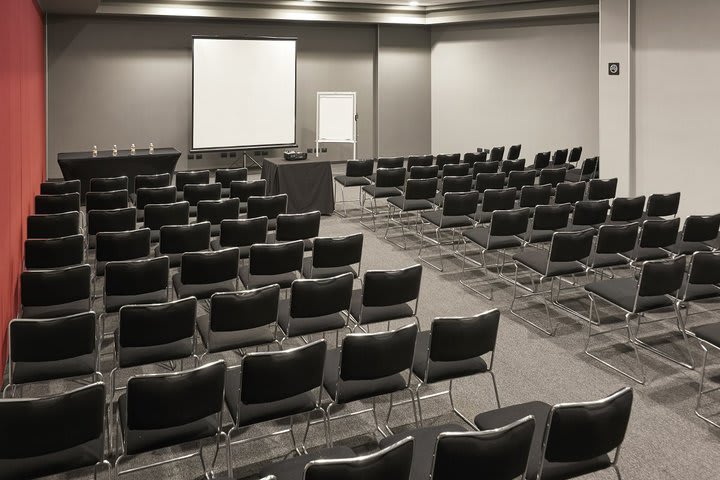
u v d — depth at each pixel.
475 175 9.70
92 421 2.85
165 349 4.09
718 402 4.34
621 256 5.90
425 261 7.70
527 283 6.86
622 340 5.37
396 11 14.89
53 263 5.52
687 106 9.15
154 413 3.00
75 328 3.68
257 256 5.23
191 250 6.02
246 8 13.56
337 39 15.46
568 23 13.94
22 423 2.68
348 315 5.15
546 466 2.91
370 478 2.44
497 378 4.74
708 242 6.51
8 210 5.63
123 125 13.67
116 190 7.96
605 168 10.25
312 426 4.13
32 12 9.69
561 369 4.88
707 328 4.24
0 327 4.75
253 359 3.17
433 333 3.61
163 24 13.73
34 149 9.52
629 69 9.70
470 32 15.36
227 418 3.91
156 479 3.59
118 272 4.76
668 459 3.71
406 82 16.05
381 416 4.24
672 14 9.15
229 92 13.65
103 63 13.35
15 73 6.94
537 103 14.62
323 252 5.43
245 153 14.22
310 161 9.77
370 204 10.96
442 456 2.55
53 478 3.56
